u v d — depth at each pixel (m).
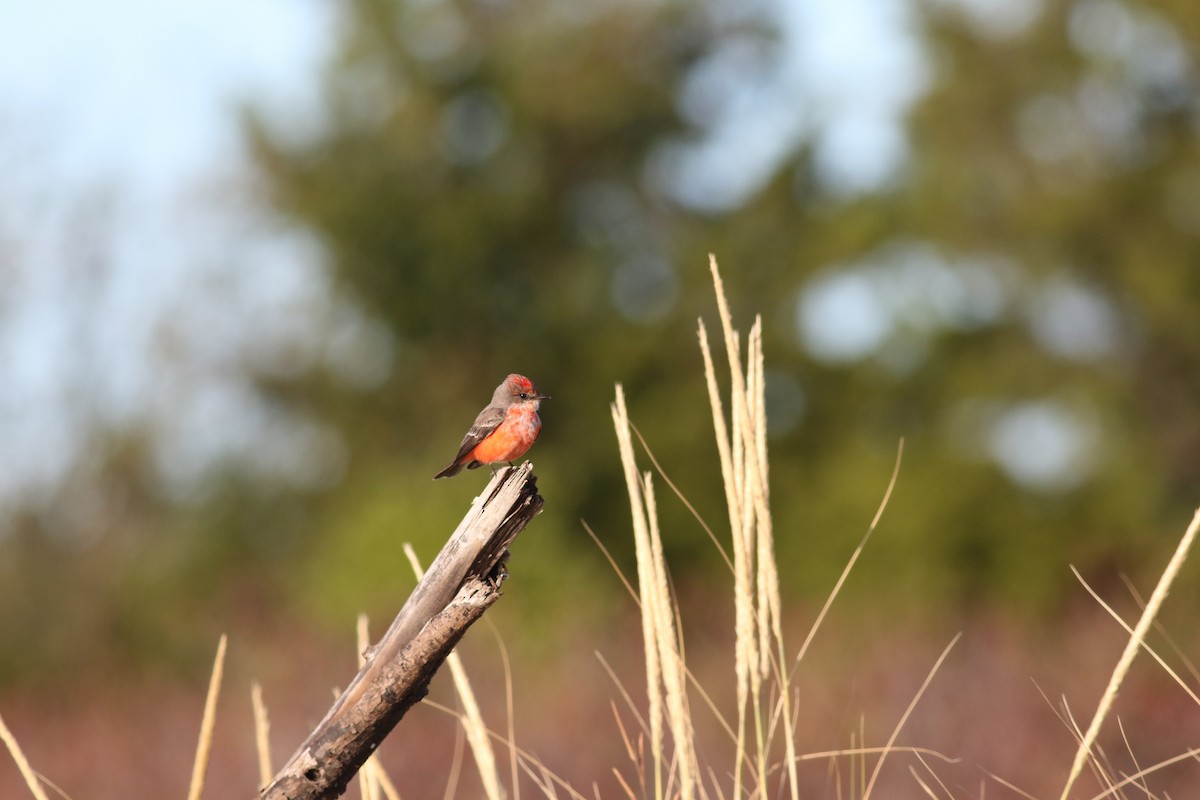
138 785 13.62
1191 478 28.86
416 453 33.31
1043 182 30.61
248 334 32.16
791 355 33.53
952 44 31.73
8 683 24.86
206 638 24.03
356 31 34.56
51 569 26.89
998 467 29.38
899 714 11.77
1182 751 10.96
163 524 29.81
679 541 31.08
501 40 35.03
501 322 34.25
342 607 21.94
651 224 35.59
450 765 12.27
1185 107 30.31
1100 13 30.62
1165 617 15.45
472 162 35.00
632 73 35.12
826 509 29.25
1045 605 22.59
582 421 32.94
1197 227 29.70
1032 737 11.05
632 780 11.27
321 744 3.22
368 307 34.03
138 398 29.02
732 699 12.77
